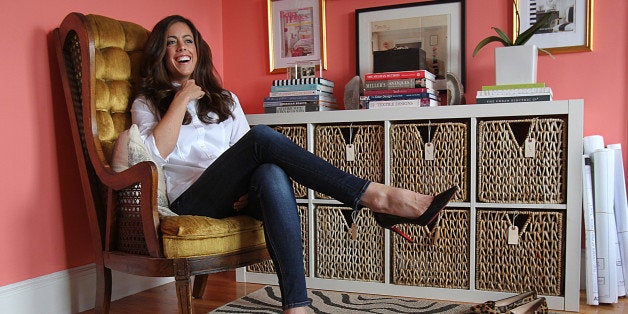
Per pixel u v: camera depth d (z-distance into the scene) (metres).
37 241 2.02
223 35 3.09
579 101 2.05
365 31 2.77
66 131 2.13
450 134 2.25
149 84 2.01
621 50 2.36
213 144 2.03
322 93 2.59
